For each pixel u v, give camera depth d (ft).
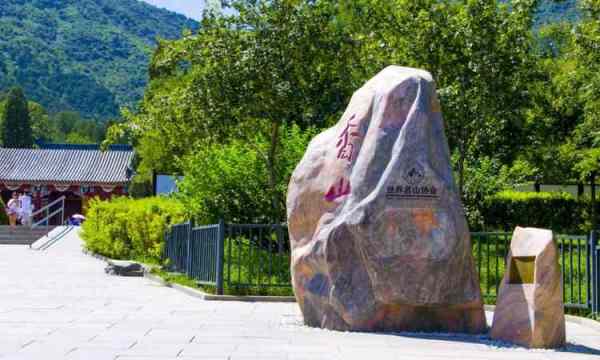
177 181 67.31
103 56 597.52
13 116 263.70
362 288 30.25
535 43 73.36
